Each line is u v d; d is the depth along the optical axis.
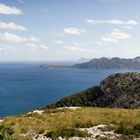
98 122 28.05
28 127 25.92
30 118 32.75
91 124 27.33
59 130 23.31
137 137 21.53
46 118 31.94
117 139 20.89
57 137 21.92
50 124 28.00
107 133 23.06
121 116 31.83
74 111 37.22
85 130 24.03
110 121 28.30
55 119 30.89
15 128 25.17
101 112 35.44
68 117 31.95
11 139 17.28
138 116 31.31
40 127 26.05
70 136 22.23
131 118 29.94
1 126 18.38
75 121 28.84
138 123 25.50
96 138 21.47
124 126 24.38
